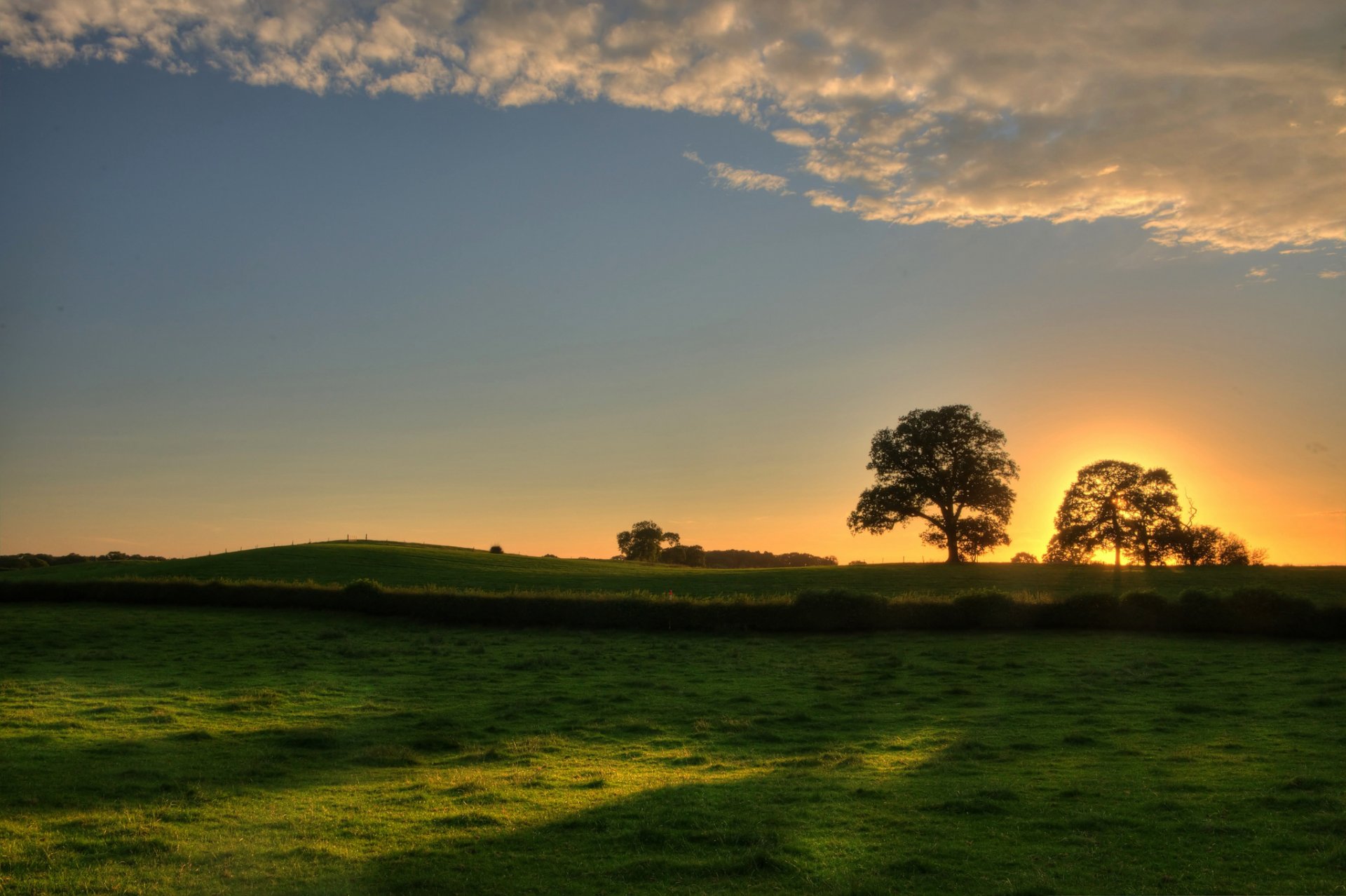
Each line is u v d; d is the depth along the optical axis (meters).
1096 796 15.09
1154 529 87.19
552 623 46.03
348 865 11.80
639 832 13.11
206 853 12.23
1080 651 36.00
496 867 11.77
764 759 18.84
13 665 32.56
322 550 89.81
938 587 66.62
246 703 24.98
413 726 22.25
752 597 46.34
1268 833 12.77
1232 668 31.41
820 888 11.03
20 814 14.09
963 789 15.73
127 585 53.03
